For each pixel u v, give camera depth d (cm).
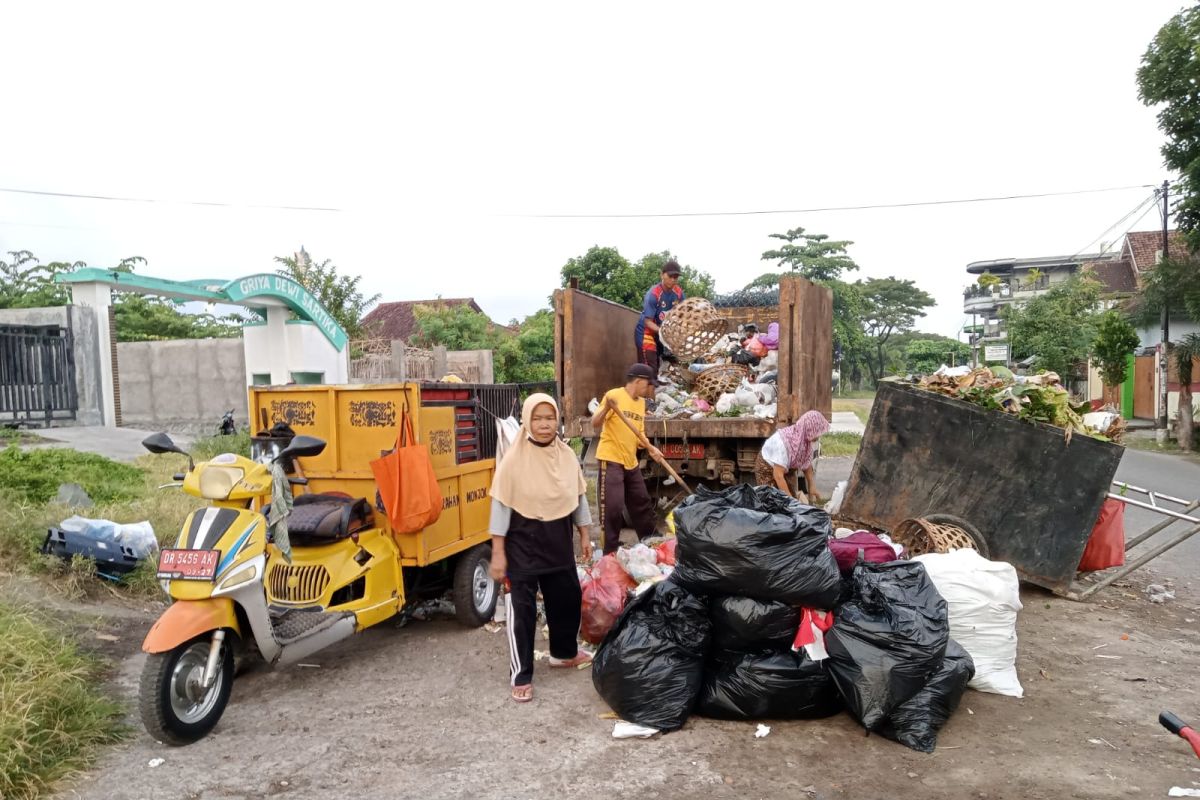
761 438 762
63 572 589
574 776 343
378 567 488
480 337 2589
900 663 369
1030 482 593
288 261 2430
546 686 448
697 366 891
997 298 5050
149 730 363
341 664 490
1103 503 588
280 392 546
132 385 1816
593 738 380
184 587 376
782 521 385
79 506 714
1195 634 535
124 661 480
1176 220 1855
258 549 399
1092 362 2494
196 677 384
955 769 345
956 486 609
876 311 6825
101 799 326
